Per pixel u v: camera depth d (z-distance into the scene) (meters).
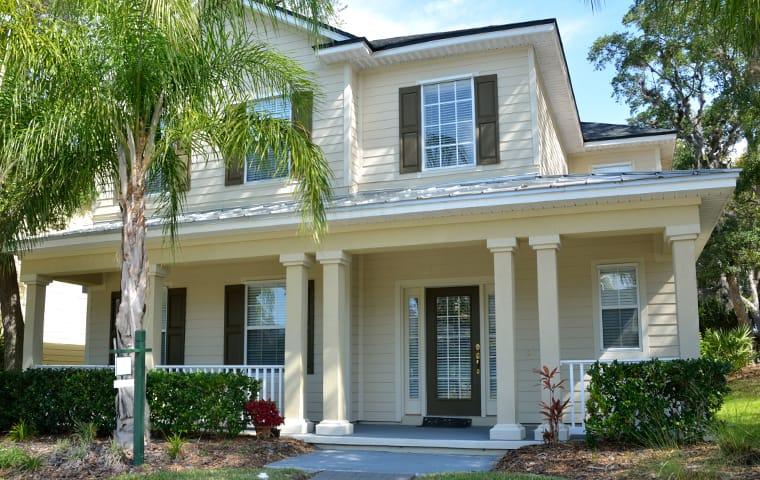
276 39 13.98
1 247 11.79
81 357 23.36
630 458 8.00
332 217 10.89
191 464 8.84
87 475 8.29
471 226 10.61
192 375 10.72
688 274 9.47
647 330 11.62
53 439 10.80
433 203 10.36
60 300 23.22
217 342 14.16
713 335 20.06
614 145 17.92
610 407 8.73
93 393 11.06
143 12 8.59
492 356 12.55
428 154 13.27
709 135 23.89
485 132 12.91
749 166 18.16
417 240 10.89
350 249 11.29
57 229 14.03
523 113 12.76
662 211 9.71
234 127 9.37
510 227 10.40
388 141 13.52
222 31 9.66
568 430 9.73
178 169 10.90
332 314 11.23
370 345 13.07
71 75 8.76
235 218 11.47
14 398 11.73
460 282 12.73
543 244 10.20
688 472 7.08
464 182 12.56
